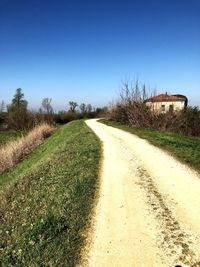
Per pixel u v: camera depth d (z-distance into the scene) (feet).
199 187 31.32
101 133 80.48
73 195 28.86
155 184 32.53
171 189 30.81
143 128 95.35
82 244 20.58
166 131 88.69
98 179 34.68
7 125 176.65
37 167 43.45
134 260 18.65
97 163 42.11
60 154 49.44
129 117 114.93
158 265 18.04
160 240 20.72
